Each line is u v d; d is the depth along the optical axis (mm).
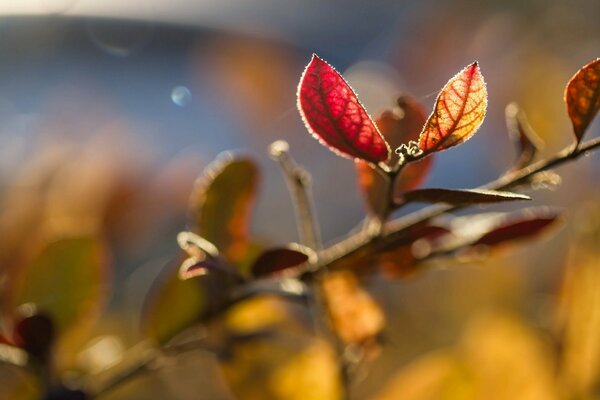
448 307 561
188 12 992
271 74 764
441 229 420
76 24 989
